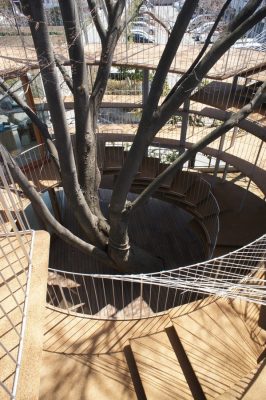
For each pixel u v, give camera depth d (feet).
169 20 20.35
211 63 12.21
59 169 18.66
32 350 6.48
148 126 13.99
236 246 23.21
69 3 13.30
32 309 7.25
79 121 18.43
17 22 15.52
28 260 7.98
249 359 11.39
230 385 10.50
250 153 28.17
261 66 21.77
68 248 29.25
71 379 10.97
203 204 27.61
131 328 12.63
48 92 13.74
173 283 13.11
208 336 12.14
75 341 12.13
